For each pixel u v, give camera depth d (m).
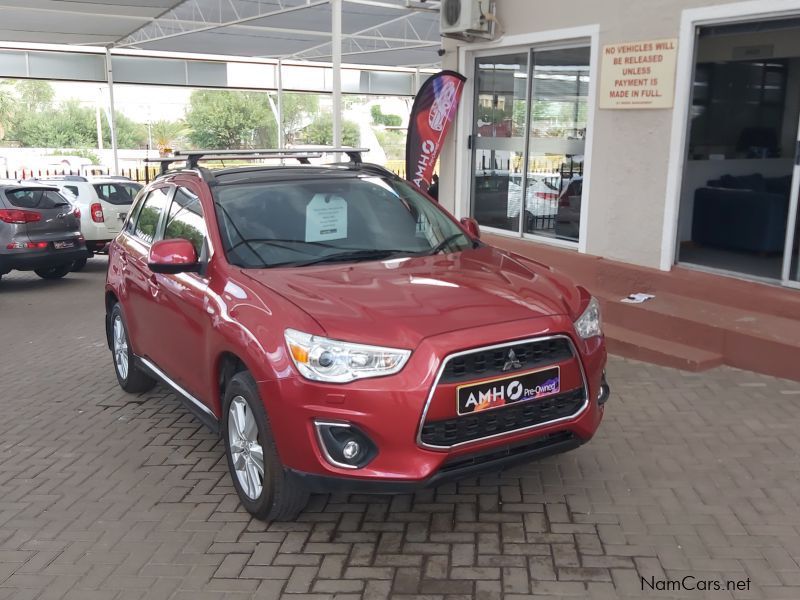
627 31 7.04
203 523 3.89
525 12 8.28
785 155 8.45
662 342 6.33
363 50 21.36
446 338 3.27
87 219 14.34
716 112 8.10
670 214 6.94
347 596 3.19
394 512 3.92
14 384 6.66
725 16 6.24
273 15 15.35
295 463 3.38
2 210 11.84
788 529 3.60
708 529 3.62
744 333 5.83
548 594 3.15
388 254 4.43
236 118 54.88
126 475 4.56
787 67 8.20
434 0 9.76
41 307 10.78
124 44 21.19
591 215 7.71
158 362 5.14
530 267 4.36
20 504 4.21
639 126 7.07
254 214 4.48
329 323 3.34
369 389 3.21
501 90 9.05
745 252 7.80
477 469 3.38
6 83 55.28
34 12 15.42
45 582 3.40
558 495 4.02
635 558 3.39
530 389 3.42
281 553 3.56
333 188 4.84
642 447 4.58
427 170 9.77
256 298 3.72
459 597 3.15
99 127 49.22
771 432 4.73
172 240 4.28
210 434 5.23
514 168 8.99
